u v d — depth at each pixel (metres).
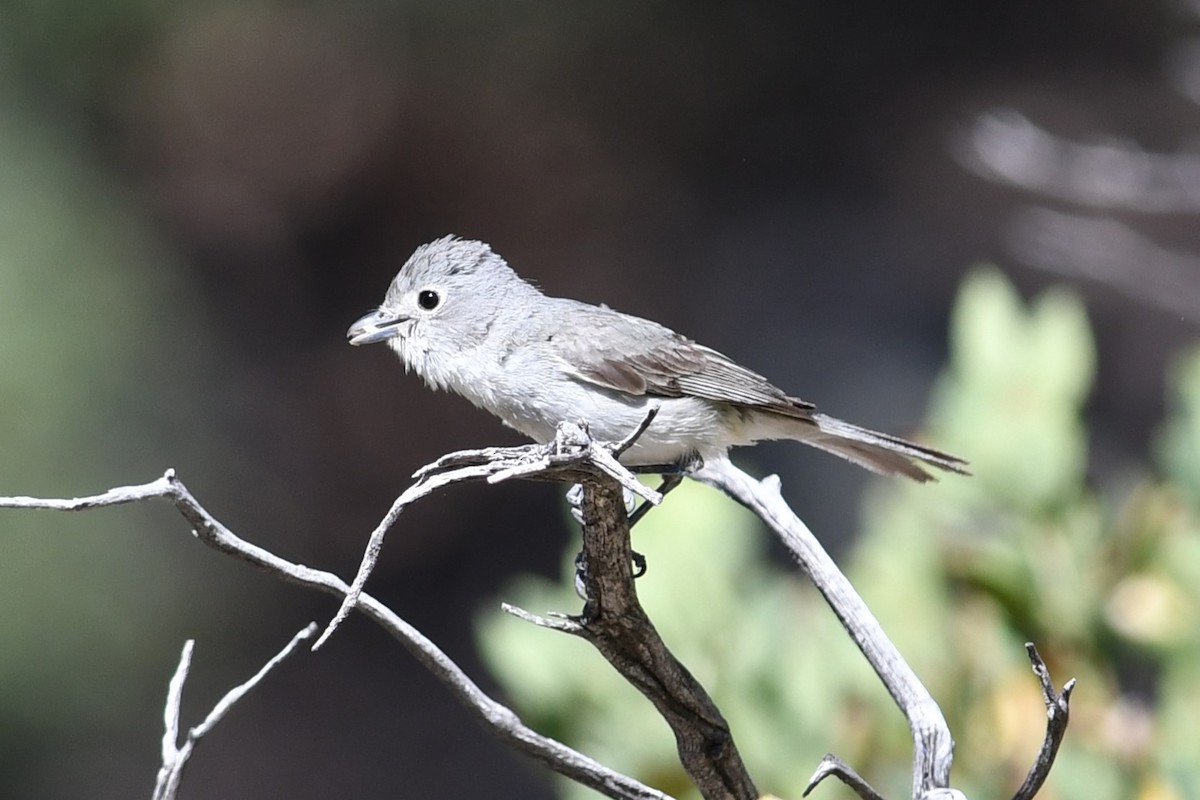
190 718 14.93
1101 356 15.93
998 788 5.11
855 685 5.31
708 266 19.92
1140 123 17.75
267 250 18.83
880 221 19.56
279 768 15.68
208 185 18.22
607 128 20.50
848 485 16.02
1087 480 7.80
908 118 19.94
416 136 19.86
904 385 18.09
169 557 14.39
